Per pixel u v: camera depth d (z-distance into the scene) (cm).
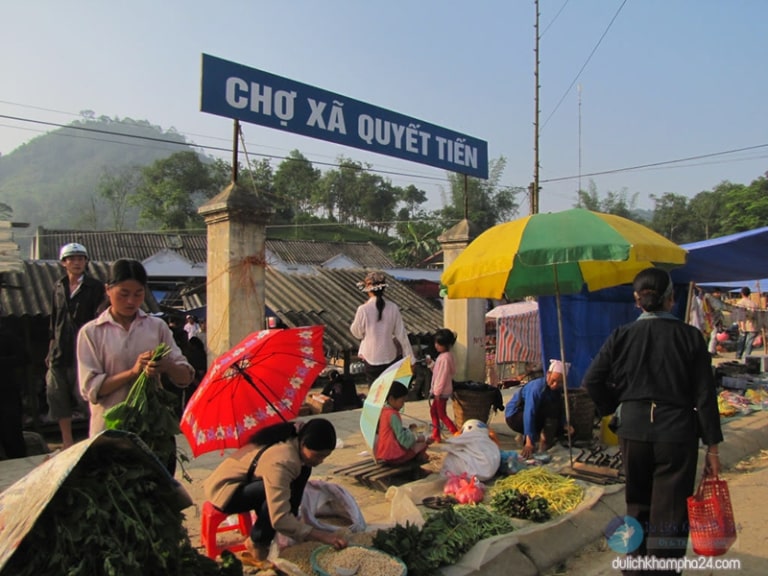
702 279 909
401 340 701
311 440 338
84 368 320
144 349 330
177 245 2953
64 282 598
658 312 335
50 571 227
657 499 319
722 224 4325
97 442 249
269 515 331
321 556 325
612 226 489
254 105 718
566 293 670
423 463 527
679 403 315
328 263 3084
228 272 691
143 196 5034
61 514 236
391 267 3284
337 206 6119
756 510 491
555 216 517
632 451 325
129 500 249
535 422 591
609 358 341
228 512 350
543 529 400
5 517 234
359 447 629
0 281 910
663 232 5797
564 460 573
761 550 413
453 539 357
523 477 477
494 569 349
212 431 366
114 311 326
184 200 4912
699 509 333
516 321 1462
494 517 405
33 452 719
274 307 1294
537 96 2094
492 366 1356
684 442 311
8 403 642
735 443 670
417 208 6231
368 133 855
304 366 403
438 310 1526
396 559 320
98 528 236
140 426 289
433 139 959
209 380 345
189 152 5106
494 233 539
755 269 877
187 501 278
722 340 1702
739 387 967
